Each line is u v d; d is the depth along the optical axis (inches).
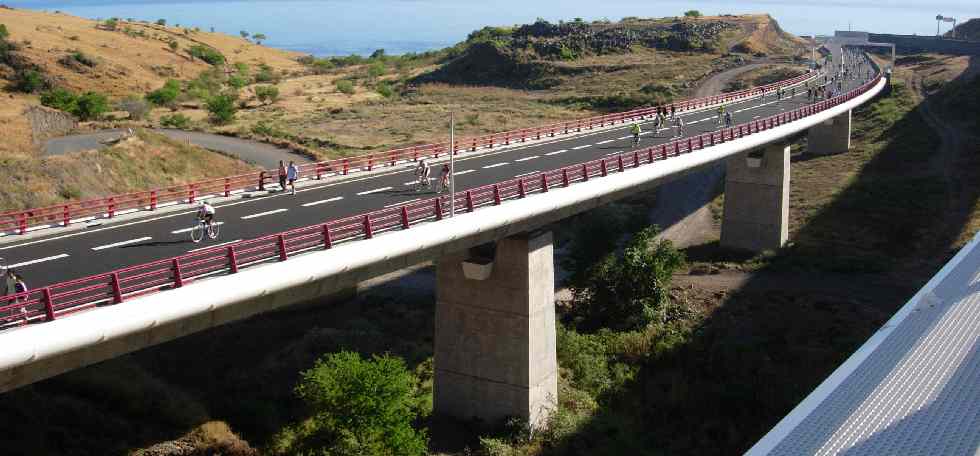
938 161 3299.7
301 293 1079.6
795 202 3016.7
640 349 1749.5
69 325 816.9
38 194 2267.5
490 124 4458.7
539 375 1456.7
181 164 2915.8
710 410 1504.7
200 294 931.3
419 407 1513.3
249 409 1417.3
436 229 1233.4
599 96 5369.1
